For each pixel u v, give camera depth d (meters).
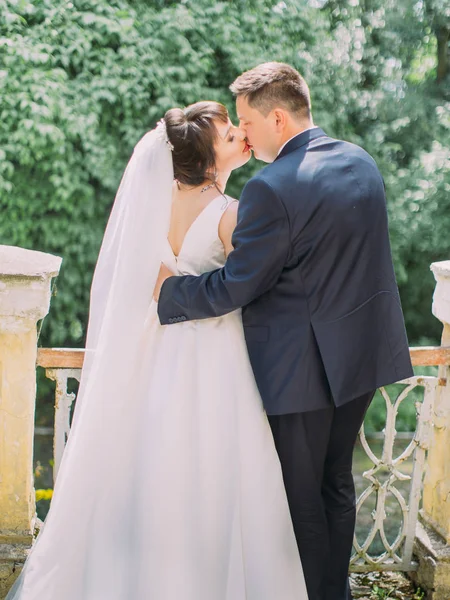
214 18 6.84
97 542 2.23
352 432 2.30
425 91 8.51
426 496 2.76
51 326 7.02
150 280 2.22
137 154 2.24
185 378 2.20
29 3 6.52
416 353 2.57
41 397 7.34
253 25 6.99
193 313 2.15
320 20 7.47
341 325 2.08
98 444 2.21
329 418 2.18
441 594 2.64
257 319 2.16
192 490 2.19
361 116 8.13
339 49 7.77
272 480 2.21
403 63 8.83
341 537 2.38
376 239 2.10
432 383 2.66
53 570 2.21
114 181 6.63
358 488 5.71
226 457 2.19
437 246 7.61
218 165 2.27
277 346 2.12
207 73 6.84
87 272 6.99
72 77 6.74
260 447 2.20
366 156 2.15
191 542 2.18
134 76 6.57
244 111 2.19
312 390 2.10
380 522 2.75
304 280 2.07
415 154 8.20
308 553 2.29
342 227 2.03
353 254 2.07
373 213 2.08
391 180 7.69
